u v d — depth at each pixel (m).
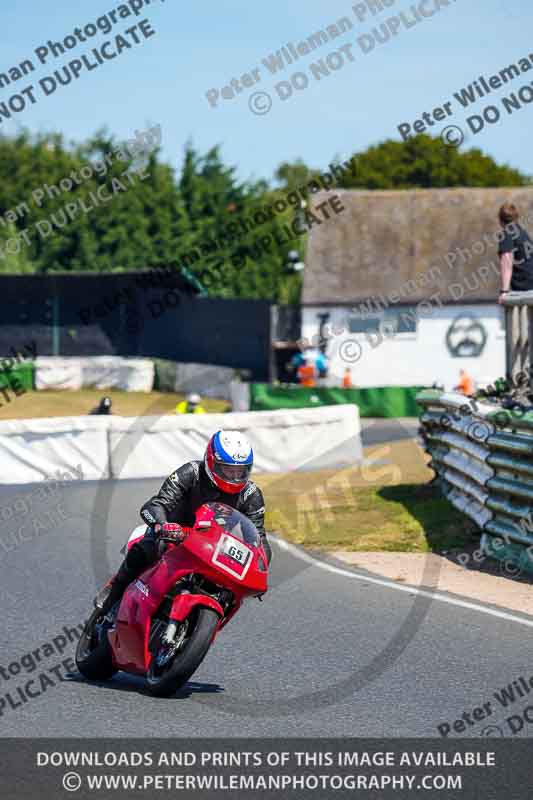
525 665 26.75
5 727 21.38
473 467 46.31
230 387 122.38
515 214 46.88
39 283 148.00
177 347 148.75
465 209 169.50
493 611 33.06
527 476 38.97
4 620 31.59
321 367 138.75
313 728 21.55
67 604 33.88
